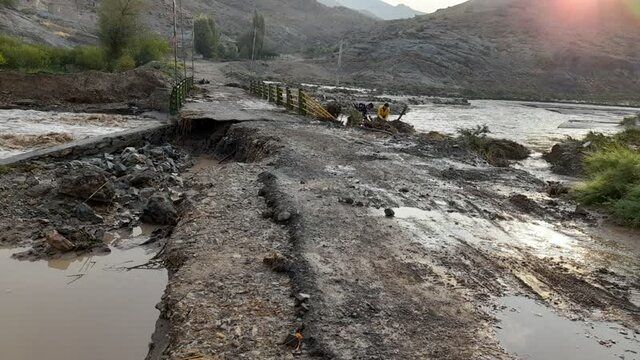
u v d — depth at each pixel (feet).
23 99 77.77
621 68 381.60
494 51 388.16
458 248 26.37
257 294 20.18
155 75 94.73
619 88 365.20
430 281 22.12
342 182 37.78
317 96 152.05
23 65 101.50
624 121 129.59
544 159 70.03
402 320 18.65
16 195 33.12
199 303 19.36
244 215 29.53
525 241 28.50
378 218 30.12
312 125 66.74
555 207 36.70
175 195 36.04
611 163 41.22
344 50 386.52
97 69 120.16
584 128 122.93
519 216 33.42
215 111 71.92
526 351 17.35
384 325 18.19
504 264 24.71
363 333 17.56
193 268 22.44
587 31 454.40
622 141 65.82
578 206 35.42
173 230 28.81
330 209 30.73
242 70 278.05
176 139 62.39
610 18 492.95
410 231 28.37
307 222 27.91
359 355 16.28
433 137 71.10
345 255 24.11
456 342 17.49
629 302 21.58
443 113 154.40
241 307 19.16
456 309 19.83
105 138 50.39
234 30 547.08
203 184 36.91
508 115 160.97
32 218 30.53
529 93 318.86
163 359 16.62
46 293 22.27
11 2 206.49
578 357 17.28
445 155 54.13
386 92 239.71
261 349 16.55
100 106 80.74
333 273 22.03
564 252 27.14
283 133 56.39
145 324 19.83
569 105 255.50
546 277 23.56
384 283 21.54
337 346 16.67
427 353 16.69
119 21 128.88
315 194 33.60
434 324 18.57
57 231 28.25
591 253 27.22
